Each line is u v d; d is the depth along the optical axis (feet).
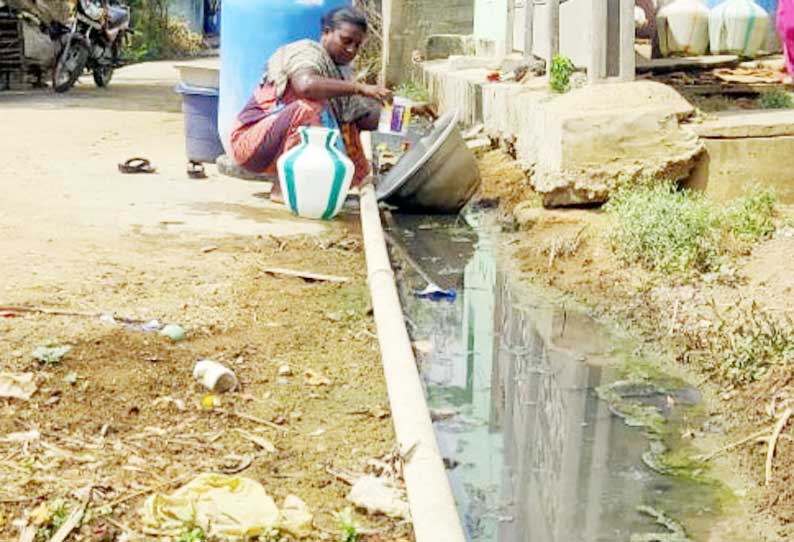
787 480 13.10
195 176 28.96
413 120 41.91
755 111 26.02
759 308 17.90
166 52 98.58
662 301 19.12
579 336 18.43
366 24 26.21
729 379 15.99
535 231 23.59
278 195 26.21
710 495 13.09
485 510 12.74
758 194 22.17
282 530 10.99
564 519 12.54
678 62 32.37
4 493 11.44
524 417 15.37
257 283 19.39
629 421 15.16
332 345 16.56
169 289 18.66
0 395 13.64
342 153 24.72
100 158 31.91
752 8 32.94
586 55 28.32
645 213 21.08
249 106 25.68
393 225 25.96
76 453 12.47
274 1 26.53
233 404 14.15
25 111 44.42
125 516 11.21
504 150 31.63
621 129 23.59
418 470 11.94
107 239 21.84
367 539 11.04
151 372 14.83
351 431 13.52
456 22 53.78
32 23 55.26
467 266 22.71
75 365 14.79
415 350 17.99
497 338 18.57
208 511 11.16
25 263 19.61
